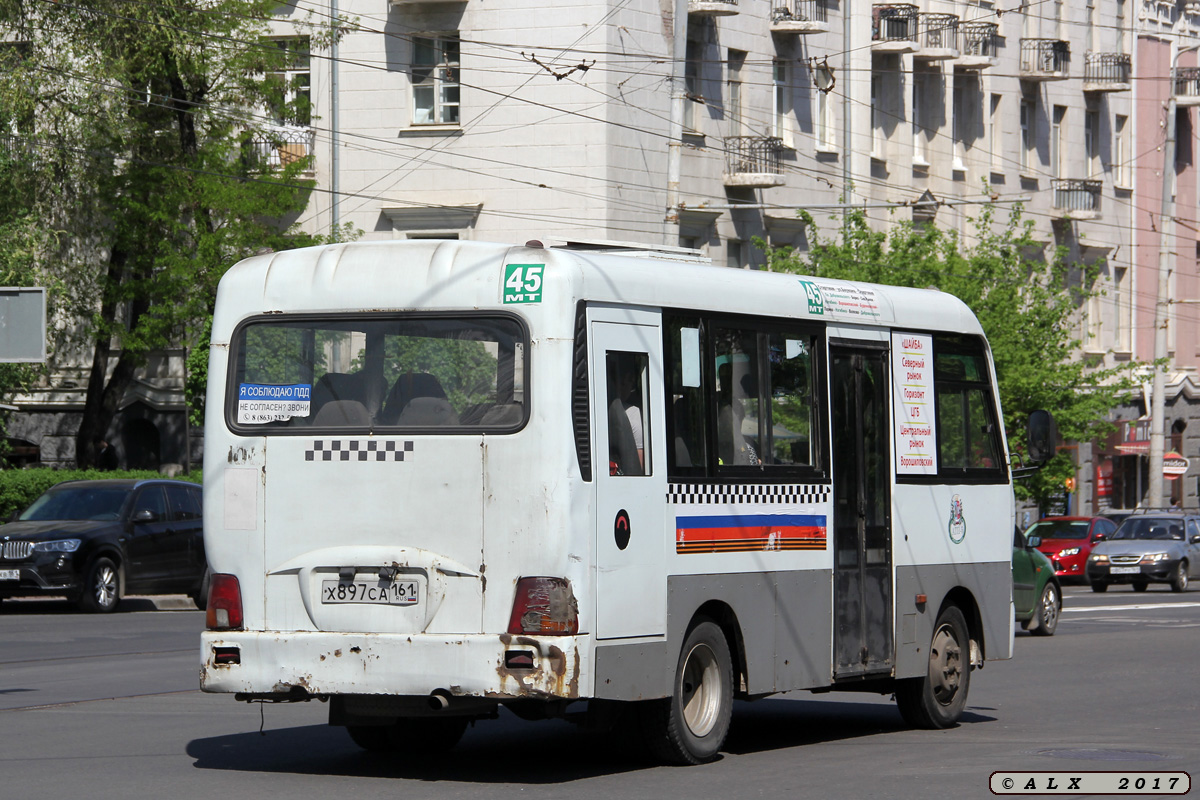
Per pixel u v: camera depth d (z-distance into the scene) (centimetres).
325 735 2022
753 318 1897
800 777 1703
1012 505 2391
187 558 4322
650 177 6184
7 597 4131
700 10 6344
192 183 5600
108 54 5553
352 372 1708
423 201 6222
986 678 2909
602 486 1652
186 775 1689
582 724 1717
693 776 1708
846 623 2012
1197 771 1781
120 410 6756
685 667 1772
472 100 6147
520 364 1639
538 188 6069
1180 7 9538
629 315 1716
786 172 6862
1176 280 9669
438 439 1653
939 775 1722
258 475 1717
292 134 6250
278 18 6069
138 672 2709
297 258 1748
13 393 6334
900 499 2131
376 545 1666
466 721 1911
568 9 6016
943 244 6588
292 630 1689
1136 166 9219
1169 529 6569
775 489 1903
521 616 1608
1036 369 6356
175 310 5606
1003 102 8125
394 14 6219
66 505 4212
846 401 2052
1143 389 9138
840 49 7138
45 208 5759
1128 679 2894
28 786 1602
